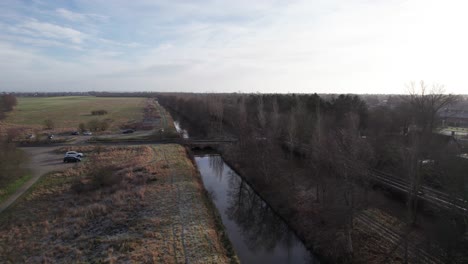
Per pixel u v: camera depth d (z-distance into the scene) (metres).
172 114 154.88
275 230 33.41
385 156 44.56
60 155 58.88
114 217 31.00
